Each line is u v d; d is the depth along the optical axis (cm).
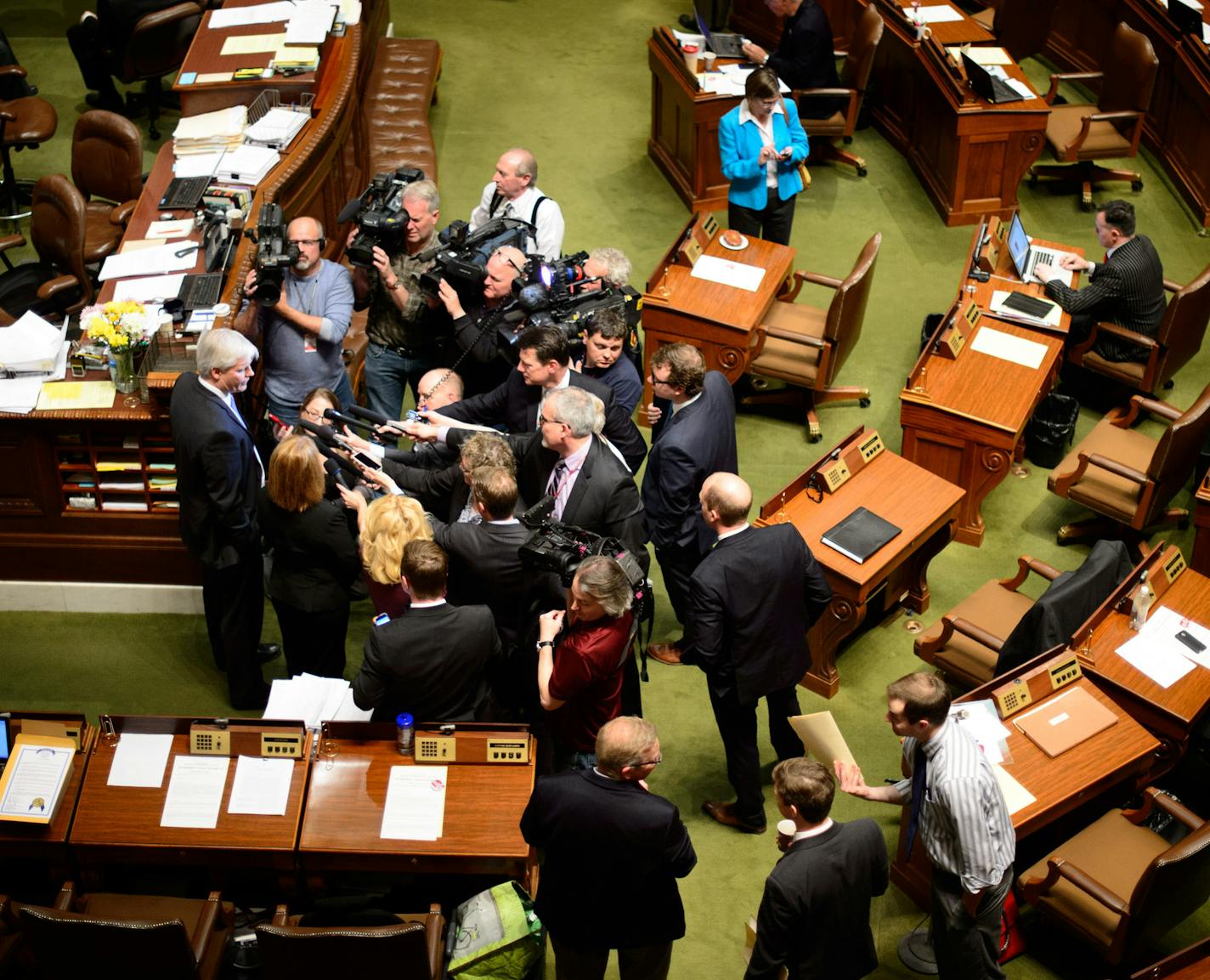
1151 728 555
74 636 660
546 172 1001
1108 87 962
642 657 586
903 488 644
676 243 782
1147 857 516
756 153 817
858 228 956
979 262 792
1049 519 738
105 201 876
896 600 673
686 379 581
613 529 556
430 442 610
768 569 518
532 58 1134
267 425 670
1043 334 748
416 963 441
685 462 586
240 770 496
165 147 787
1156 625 584
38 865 514
